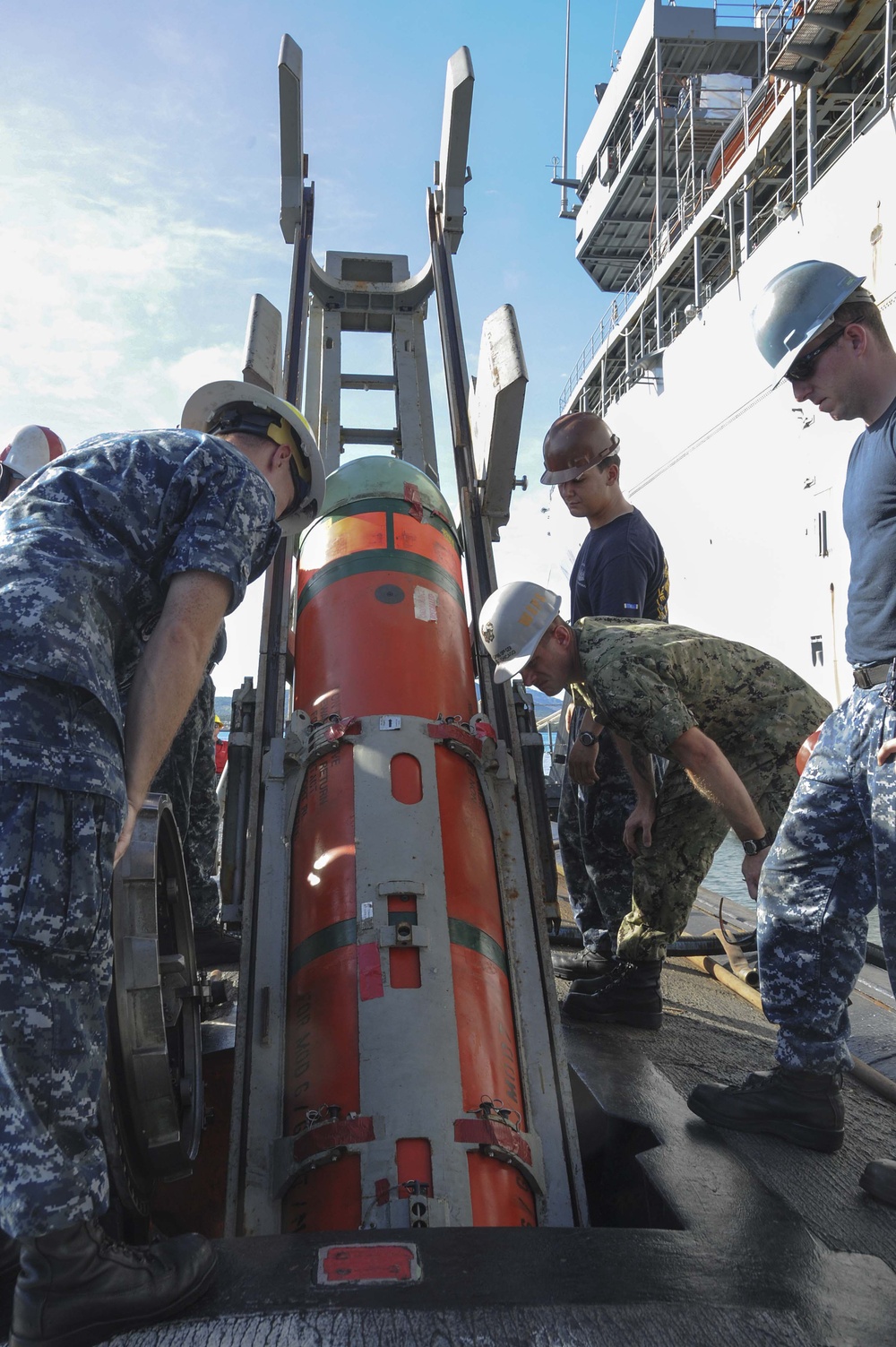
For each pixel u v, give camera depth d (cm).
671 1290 132
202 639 133
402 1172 177
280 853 252
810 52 1395
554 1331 118
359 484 341
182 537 136
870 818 182
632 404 1911
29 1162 111
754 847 227
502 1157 187
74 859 118
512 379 326
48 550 126
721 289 1517
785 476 1316
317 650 292
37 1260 113
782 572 1321
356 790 246
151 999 168
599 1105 226
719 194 1661
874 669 183
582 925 353
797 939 198
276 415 184
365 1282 130
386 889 221
